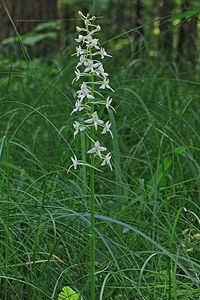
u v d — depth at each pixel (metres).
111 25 11.71
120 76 6.69
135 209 4.21
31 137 5.71
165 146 5.31
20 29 10.22
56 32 9.66
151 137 5.23
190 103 5.82
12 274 3.72
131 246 3.91
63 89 6.50
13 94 6.73
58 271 3.75
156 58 7.49
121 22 12.88
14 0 10.18
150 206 4.38
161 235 4.01
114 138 4.29
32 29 10.27
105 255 3.78
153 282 3.64
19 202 4.07
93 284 3.12
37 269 3.77
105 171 5.24
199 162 5.05
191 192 4.60
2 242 3.79
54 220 3.81
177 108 6.05
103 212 4.06
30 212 4.06
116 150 4.27
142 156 5.22
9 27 10.23
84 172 4.23
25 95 6.55
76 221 4.00
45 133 5.86
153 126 4.64
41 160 5.18
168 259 3.61
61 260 3.70
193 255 3.96
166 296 3.44
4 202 3.82
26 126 5.87
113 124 4.33
